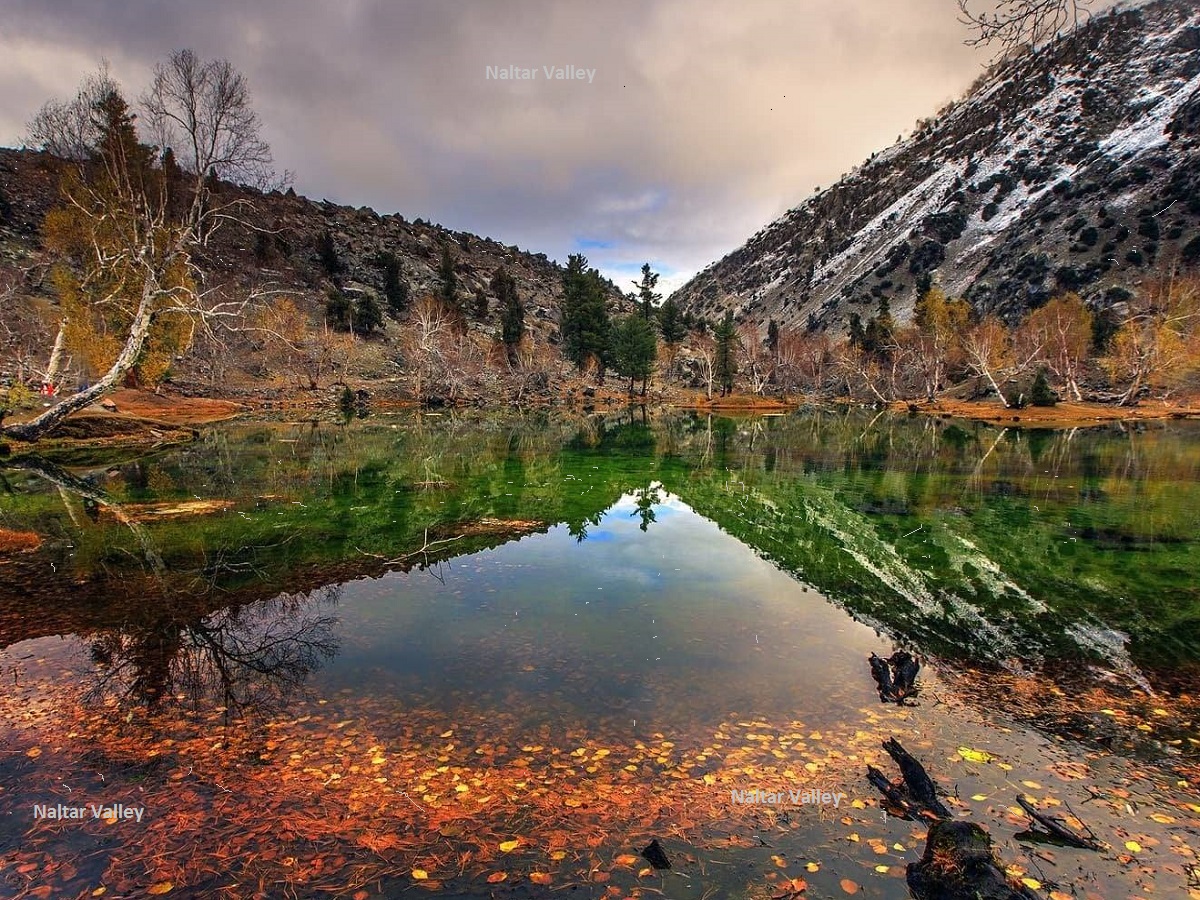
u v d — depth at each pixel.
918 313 86.06
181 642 7.88
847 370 87.25
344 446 31.92
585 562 12.05
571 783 4.95
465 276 121.19
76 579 10.41
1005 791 4.88
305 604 9.42
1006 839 4.30
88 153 24.17
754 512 17.12
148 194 30.27
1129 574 11.19
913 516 16.44
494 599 9.77
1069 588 10.42
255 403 53.72
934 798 4.73
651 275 102.94
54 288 50.72
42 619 8.62
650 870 4.00
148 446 29.08
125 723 5.85
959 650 7.84
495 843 4.25
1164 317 58.69
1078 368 69.94
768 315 195.25
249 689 6.60
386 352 78.31
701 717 6.05
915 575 11.18
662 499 19.09
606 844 4.25
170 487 19.16
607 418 60.44
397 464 25.88
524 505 17.86
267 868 4.00
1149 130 116.06
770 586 10.55
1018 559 12.23
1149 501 17.95
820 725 5.92
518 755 5.37
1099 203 103.75
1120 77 147.88
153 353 38.06
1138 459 26.83
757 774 5.09
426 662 7.33
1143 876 3.94
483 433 41.81
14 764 5.15
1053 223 110.25
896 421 54.78
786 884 3.87
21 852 4.12
